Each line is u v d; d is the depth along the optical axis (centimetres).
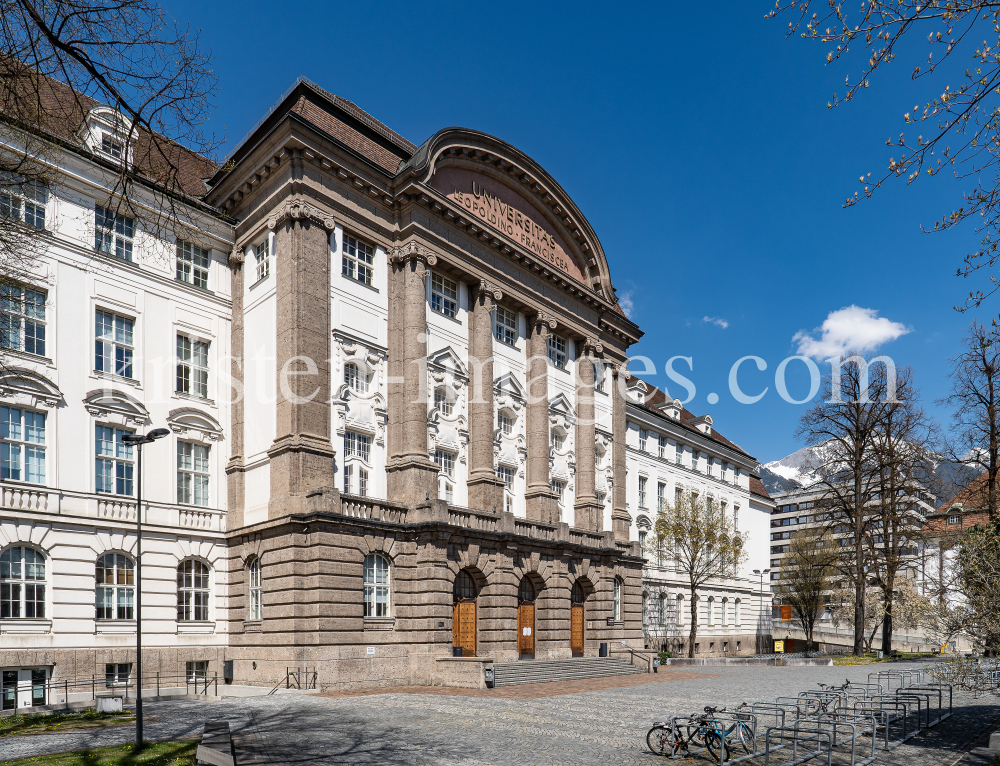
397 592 3231
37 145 1491
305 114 3531
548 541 3928
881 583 5191
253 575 3216
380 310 3559
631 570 4812
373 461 3419
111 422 3055
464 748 1769
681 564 6103
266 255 3419
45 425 2859
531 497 4153
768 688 3288
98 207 3152
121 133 1387
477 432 3831
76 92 1288
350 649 2981
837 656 5606
